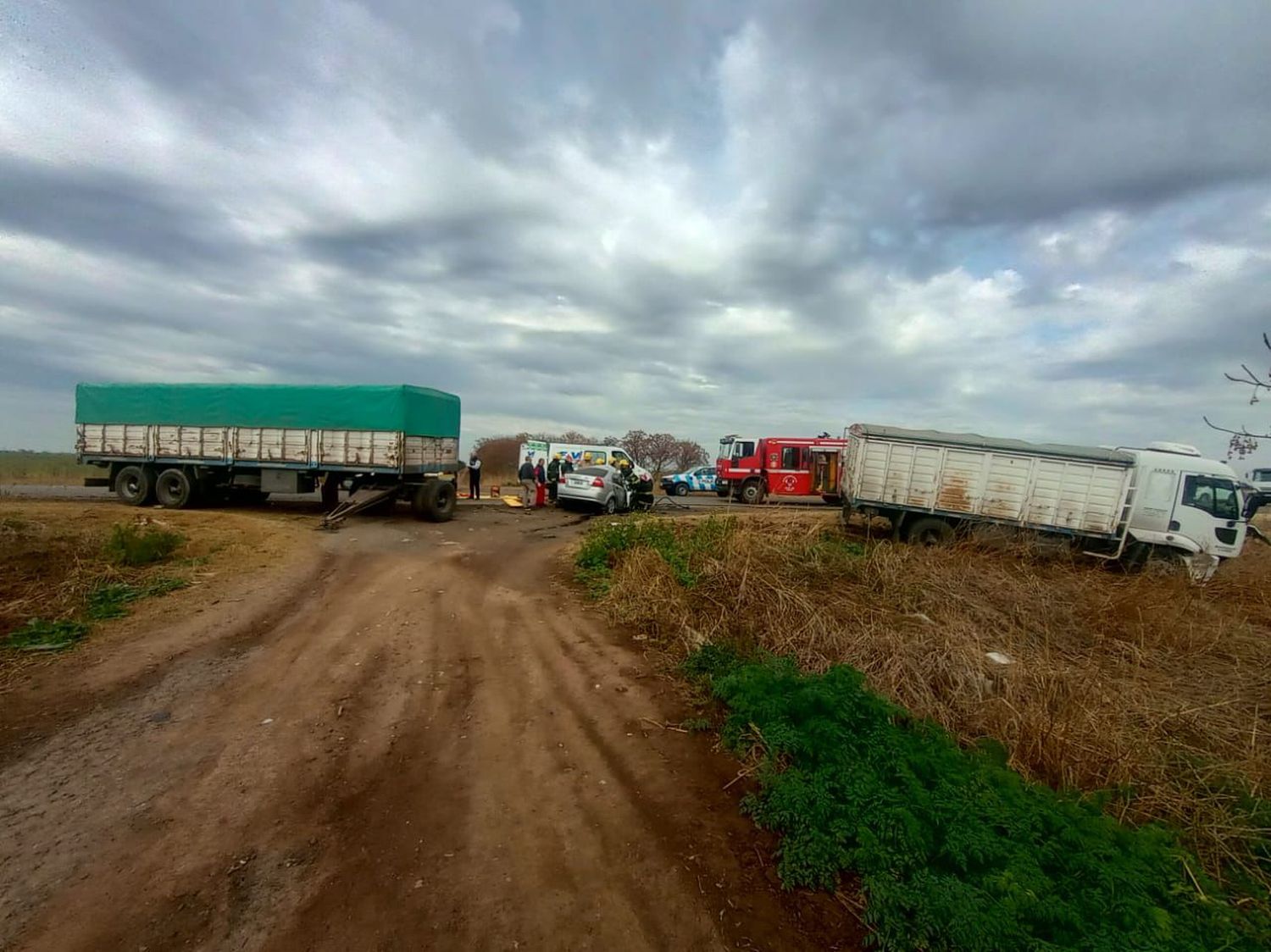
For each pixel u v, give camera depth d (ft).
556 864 10.15
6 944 8.04
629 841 10.87
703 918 9.17
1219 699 20.61
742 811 11.98
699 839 11.09
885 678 18.90
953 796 11.63
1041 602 29.66
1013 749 15.37
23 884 9.12
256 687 16.66
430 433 52.37
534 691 17.37
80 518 37.99
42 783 11.78
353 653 19.60
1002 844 10.32
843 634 21.85
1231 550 41.42
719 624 23.32
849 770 12.20
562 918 8.96
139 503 53.72
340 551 36.11
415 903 9.08
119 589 24.14
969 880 9.86
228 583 26.68
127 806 11.15
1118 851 10.77
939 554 36.83
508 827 11.09
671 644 21.88
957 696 18.22
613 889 9.63
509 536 44.88
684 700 17.30
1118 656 25.35
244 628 21.34
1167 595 32.32
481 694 16.99
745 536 33.73
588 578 31.22
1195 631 27.73
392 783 12.35
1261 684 22.58
